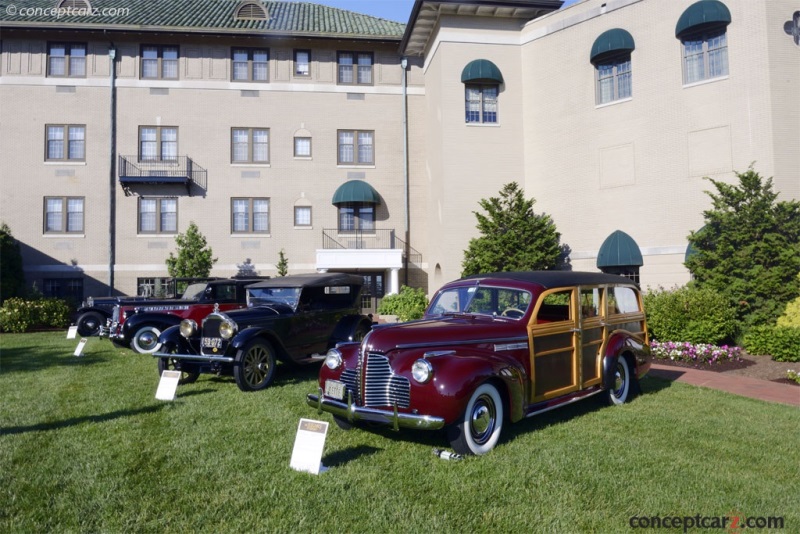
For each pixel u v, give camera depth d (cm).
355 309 1086
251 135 2491
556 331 646
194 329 902
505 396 578
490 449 548
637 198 1875
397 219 2550
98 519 393
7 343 1492
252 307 932
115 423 644
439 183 2195
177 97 2444
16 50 2383
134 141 2414
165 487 450
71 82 2394
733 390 858
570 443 565
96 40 2411
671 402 758
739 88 1680
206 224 2442
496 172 2158
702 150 1745
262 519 393
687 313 1230
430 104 2386
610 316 746
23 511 405
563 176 2067
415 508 410
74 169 2384
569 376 664
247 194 2473
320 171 2516
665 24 1838
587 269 1991
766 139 1625
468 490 445
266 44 2498
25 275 2333
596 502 423
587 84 2016
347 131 2550
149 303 1295
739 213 1370
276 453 536
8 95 2370
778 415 682
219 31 2400
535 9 2155
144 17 2478
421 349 555
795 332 1059
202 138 2456
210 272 2403
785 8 1662
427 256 2500
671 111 1814
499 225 1952
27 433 600
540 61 2145
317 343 982
